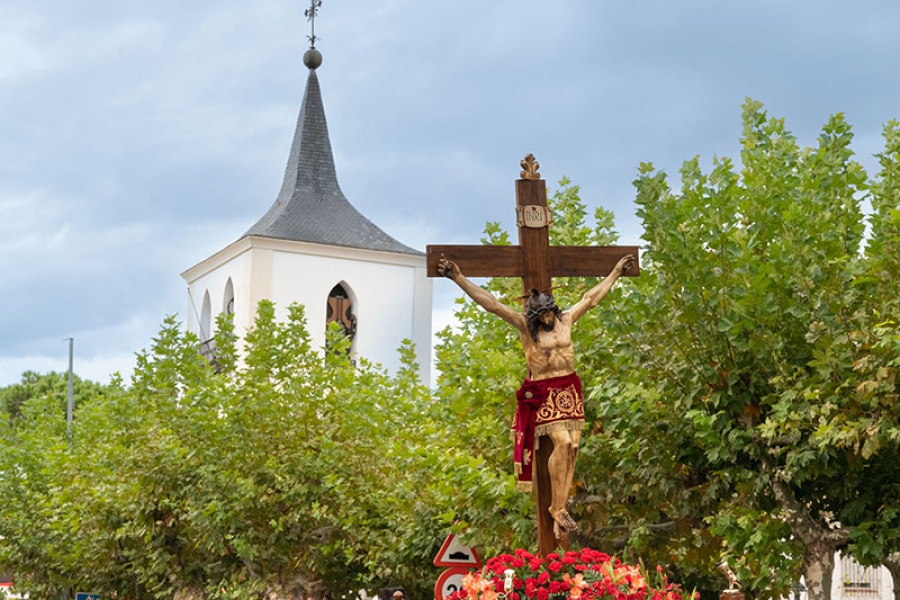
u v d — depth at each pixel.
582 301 10.98
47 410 44.41
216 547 25.12
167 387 27.70
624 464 16.03
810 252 14.07
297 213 47.97
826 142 16.00
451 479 17.28
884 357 13.32
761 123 17.08
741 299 14.24
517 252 10.96
